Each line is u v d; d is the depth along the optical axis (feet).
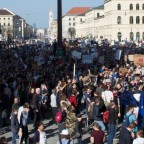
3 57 194.90
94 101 66.59
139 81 88.53
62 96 68.18
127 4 539.29
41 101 82.64
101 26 650.43
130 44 314.55
